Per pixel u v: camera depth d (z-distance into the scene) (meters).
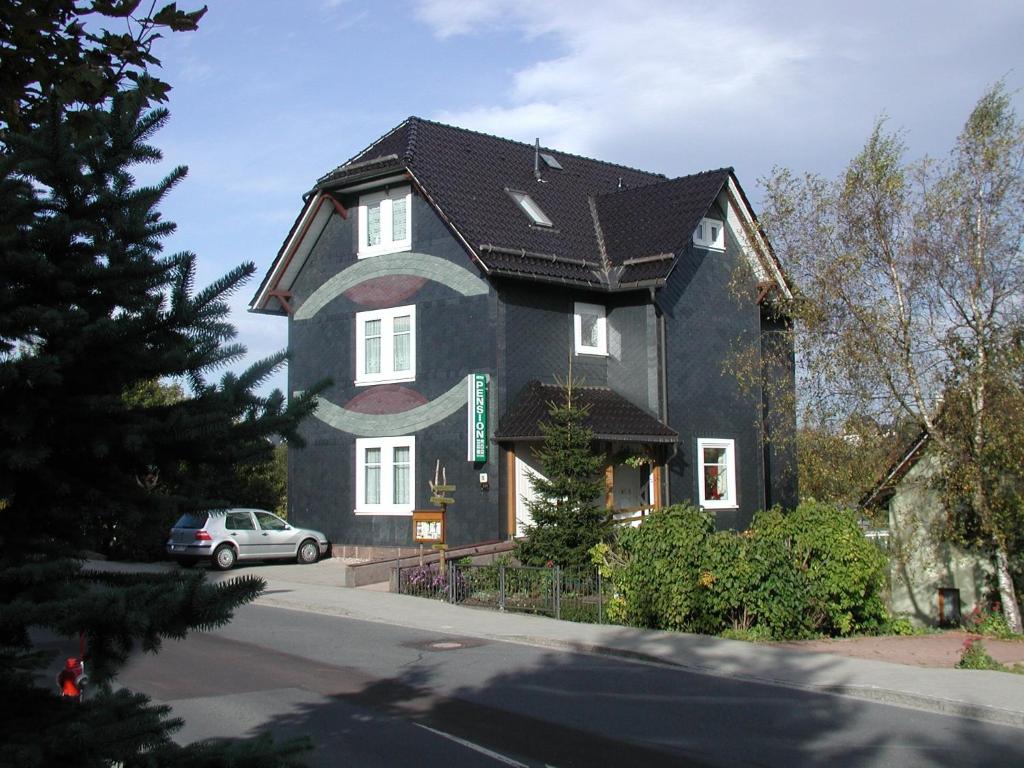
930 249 17.61
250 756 4.75
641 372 26.64
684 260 27.48
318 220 28.91
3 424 4.63
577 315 26.80
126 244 5.16
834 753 8.82
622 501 26.66
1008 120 17.28
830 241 18.70
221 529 26.31
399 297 27.08
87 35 4.86
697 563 15.88
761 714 10.41
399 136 28.27
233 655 13.79
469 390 24.86
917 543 19.45
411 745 8.94
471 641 15.25
